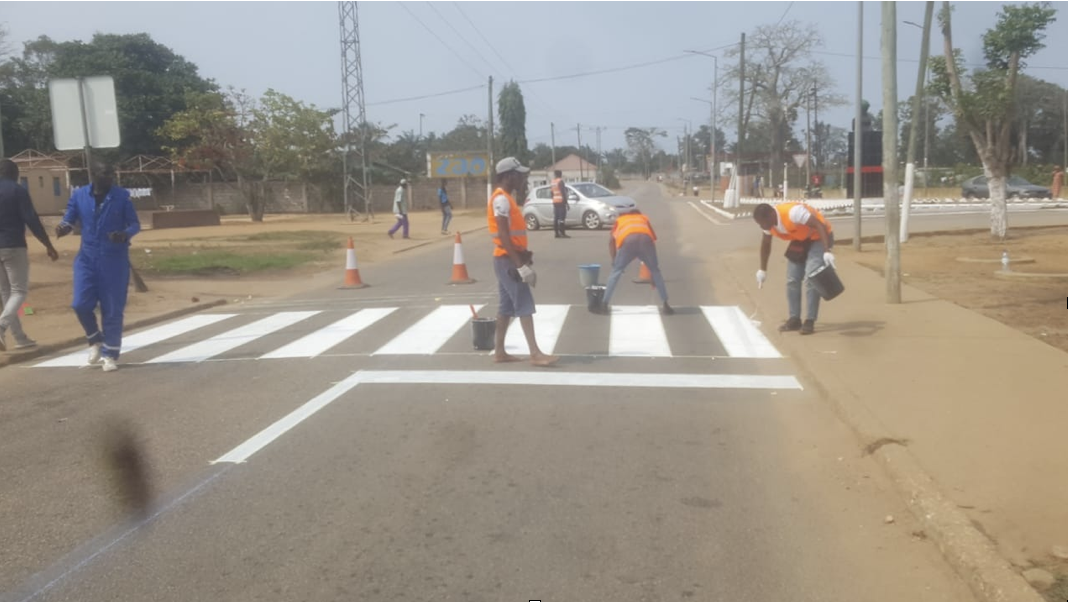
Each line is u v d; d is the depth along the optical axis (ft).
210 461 19.19
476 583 13.50
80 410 23.65
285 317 39.34
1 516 16.39
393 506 16.49
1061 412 20.11
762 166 275.39
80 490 17.63
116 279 28.35
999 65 66.85
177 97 185.16
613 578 13.62
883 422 19.79
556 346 30.81
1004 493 15.48
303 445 20.17
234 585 13.55
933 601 12.81
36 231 30.14
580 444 19.99
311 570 13.99
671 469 18.33
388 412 22.75
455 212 168.04
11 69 185.06
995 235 67.51
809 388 24.54
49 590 13.50
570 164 404.36
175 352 31.58
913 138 66.39
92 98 37.42
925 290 41.24
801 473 18.02
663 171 572.51
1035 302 37.06
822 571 13.78
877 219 94.89
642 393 24.36
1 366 29.40
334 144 164.25
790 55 221.25
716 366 27.50
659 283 37.24
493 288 47.32
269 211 178.60
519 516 15.98
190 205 179.42
